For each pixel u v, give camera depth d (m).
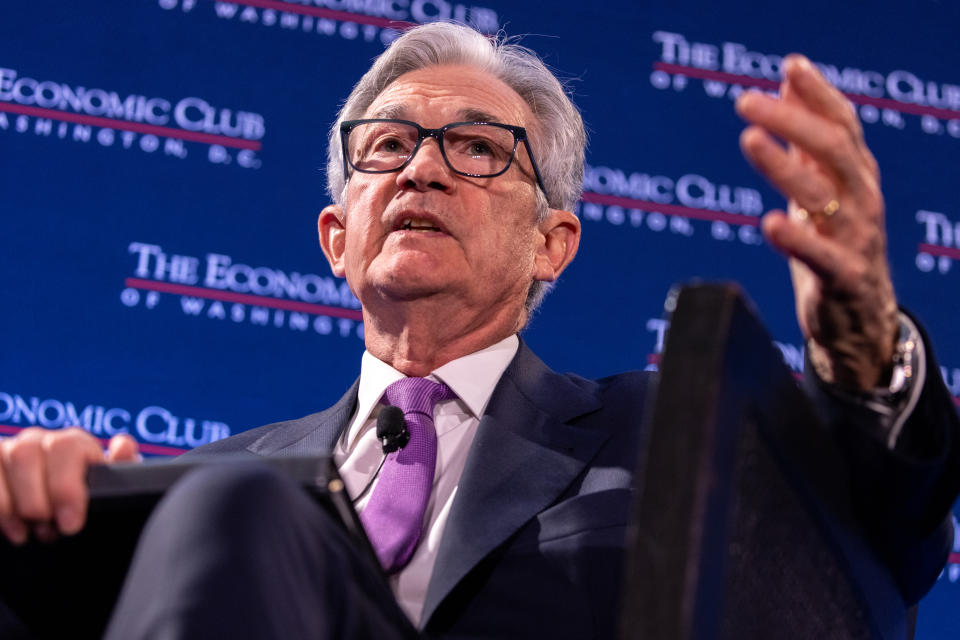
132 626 1.45
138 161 6.19
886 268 2.25
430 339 3.90
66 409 5.72
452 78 4.23
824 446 2.15
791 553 2.04
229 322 6.01
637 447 3.32
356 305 6.16
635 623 1.57
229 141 6.32
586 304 6.36
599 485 3.20
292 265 6.16
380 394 3.72
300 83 6.51
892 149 6.82
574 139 4.43
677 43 6.91
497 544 2.96
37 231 5.96
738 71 6.92
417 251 3.80
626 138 6.67
